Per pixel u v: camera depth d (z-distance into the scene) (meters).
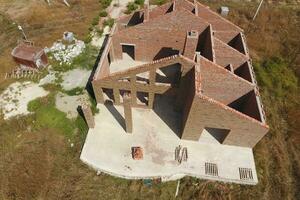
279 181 22.45
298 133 25.59
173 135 24.34
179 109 25.92
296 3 42.09
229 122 20.77
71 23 36.69
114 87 24.50
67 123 25.17
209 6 41.03
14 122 25.30
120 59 31.92
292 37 35.41
